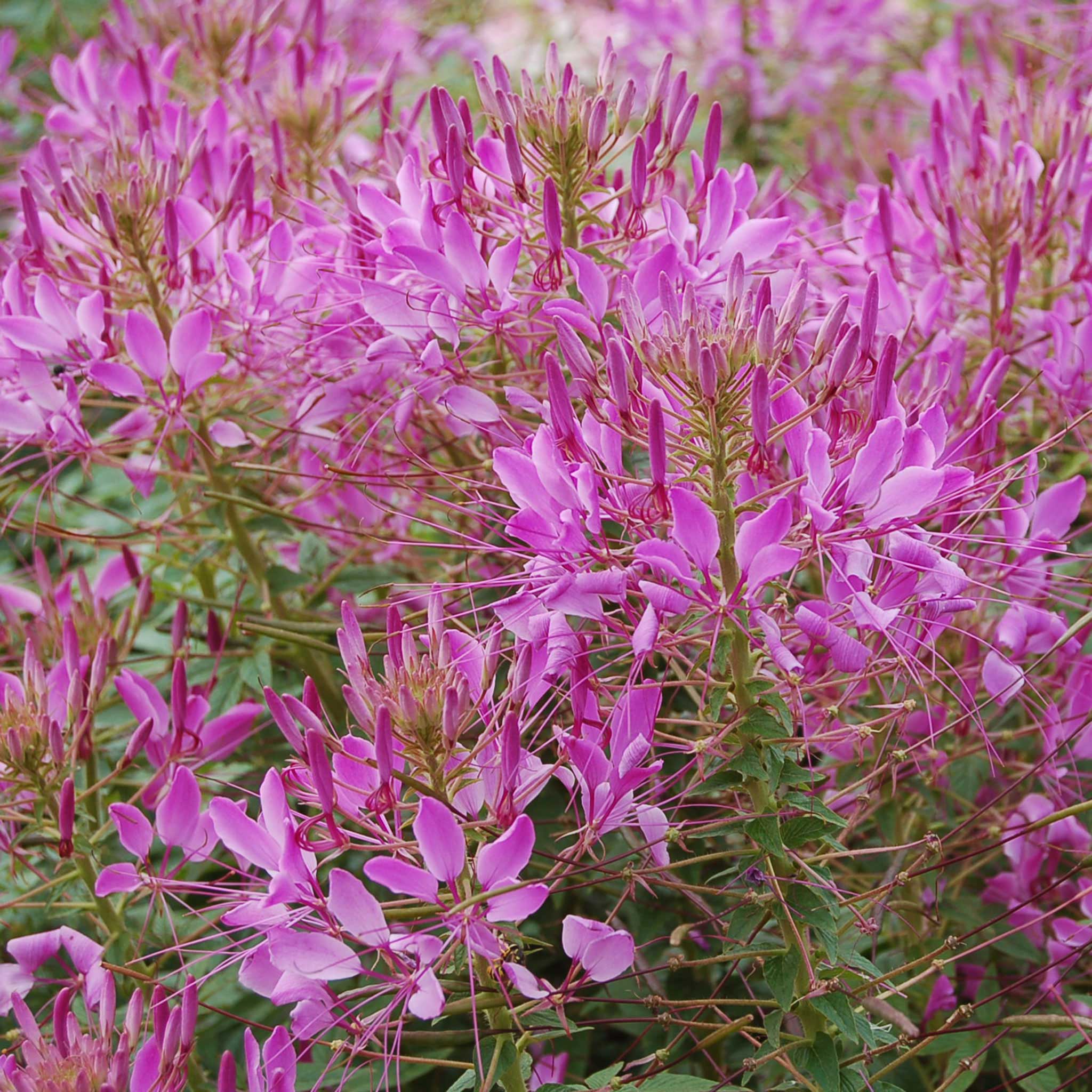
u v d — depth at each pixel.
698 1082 0.89
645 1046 0.99
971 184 1.07
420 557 1.09
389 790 0.85
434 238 0.96
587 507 0.87
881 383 0.87
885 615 0.85
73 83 1.18
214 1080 0.99
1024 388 0.99
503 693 0.91
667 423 0.89
